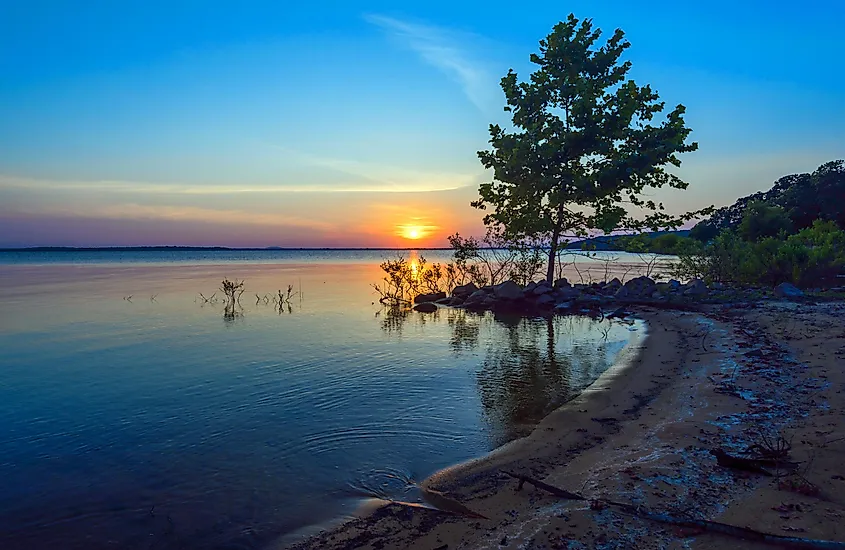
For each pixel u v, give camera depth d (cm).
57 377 1179
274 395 1023
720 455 596
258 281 4084
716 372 1014
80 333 1750
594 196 2317
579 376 1131
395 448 754
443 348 1469
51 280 4306
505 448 739
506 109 2531
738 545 437
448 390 1042
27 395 1039
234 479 665
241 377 1161
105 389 1080
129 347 1513
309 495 620
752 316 1588
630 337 1564
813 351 1062
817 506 484
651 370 1108
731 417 757
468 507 568
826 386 838
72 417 909
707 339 1353
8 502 618
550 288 2378
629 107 2280
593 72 2414
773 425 705
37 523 571
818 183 4919
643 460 639
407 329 1816
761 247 2480
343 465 700
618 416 837
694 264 2856
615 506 527
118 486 652
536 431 800
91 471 696
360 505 591
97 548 523
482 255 2902
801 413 737
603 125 2300
